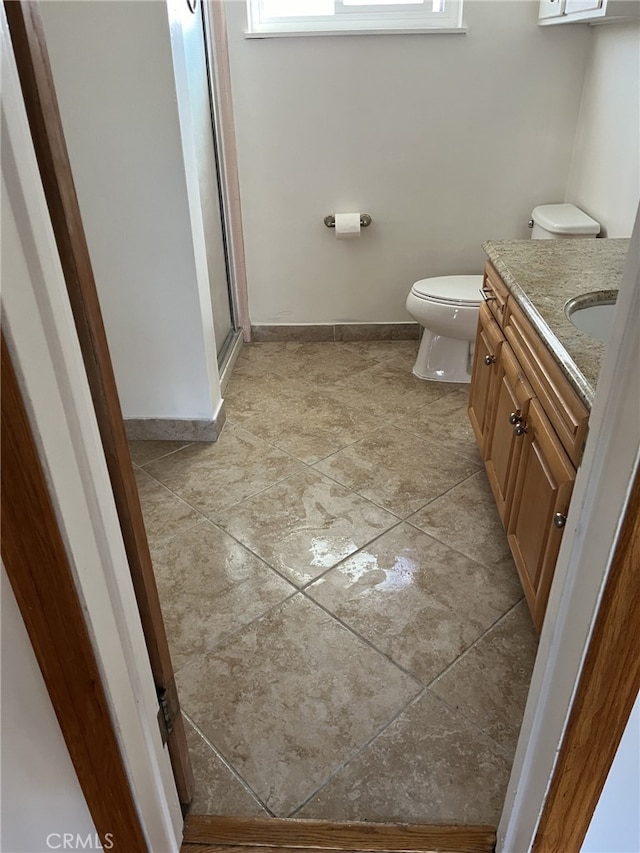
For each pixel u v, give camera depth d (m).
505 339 1.99
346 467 2.52
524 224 3.32
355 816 1.33
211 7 2.83
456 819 1.33
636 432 0.73
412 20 2.99
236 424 2.85
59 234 0.77
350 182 3.25
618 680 0.87
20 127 0.66
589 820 1.03
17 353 0.69
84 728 0.94
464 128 3.12
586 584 0.86
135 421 2.70
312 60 2.99
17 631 0.85
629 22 2.48
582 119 3.01
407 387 3.14
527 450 1.68
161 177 2.21
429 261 3.44
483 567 2.00
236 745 1.49
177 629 1.79
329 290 3.52
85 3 1.97
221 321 3.31
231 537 2.14
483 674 1.65
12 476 0.73
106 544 0.90
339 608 1.85
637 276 0.71
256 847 1.28
